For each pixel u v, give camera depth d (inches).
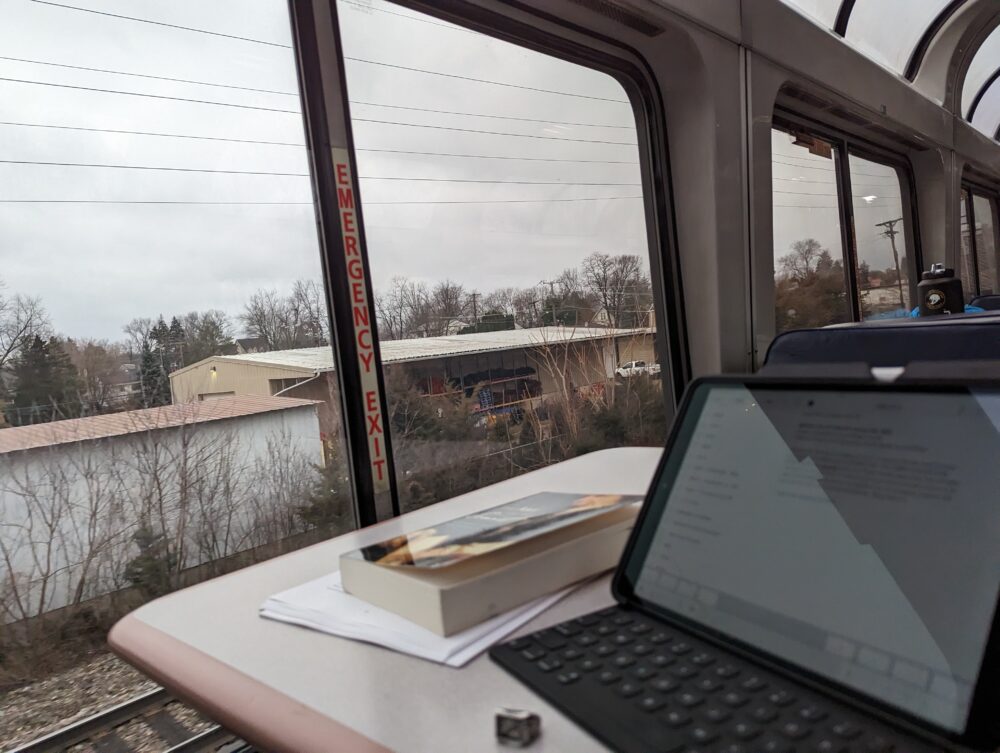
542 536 25.0
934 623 15.4
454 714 17.2
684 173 104.1
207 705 19.8
